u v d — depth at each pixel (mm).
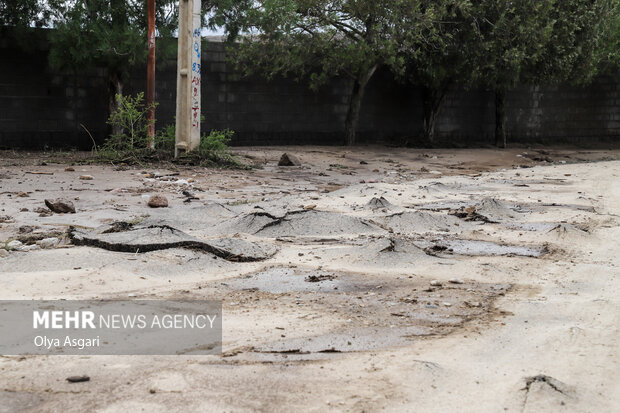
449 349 4051
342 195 11859
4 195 10766
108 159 16359
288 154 18141
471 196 12445
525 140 31219
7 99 19391
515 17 23656
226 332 4344
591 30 26500
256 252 6957
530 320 4738
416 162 20828
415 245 7234
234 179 14484
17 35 18969
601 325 4605
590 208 11047
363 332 4395
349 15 22672
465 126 29234
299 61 22484
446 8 23609
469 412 3137
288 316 4770
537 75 26469
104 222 8500
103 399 3211
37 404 3162
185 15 16422
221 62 23062
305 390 3346
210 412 3072
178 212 9172
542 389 3352
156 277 5895
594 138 32562
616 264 6828
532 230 8836
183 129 16781
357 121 26172
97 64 20438
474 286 5844
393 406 3178
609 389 3453
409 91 27500
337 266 6566
